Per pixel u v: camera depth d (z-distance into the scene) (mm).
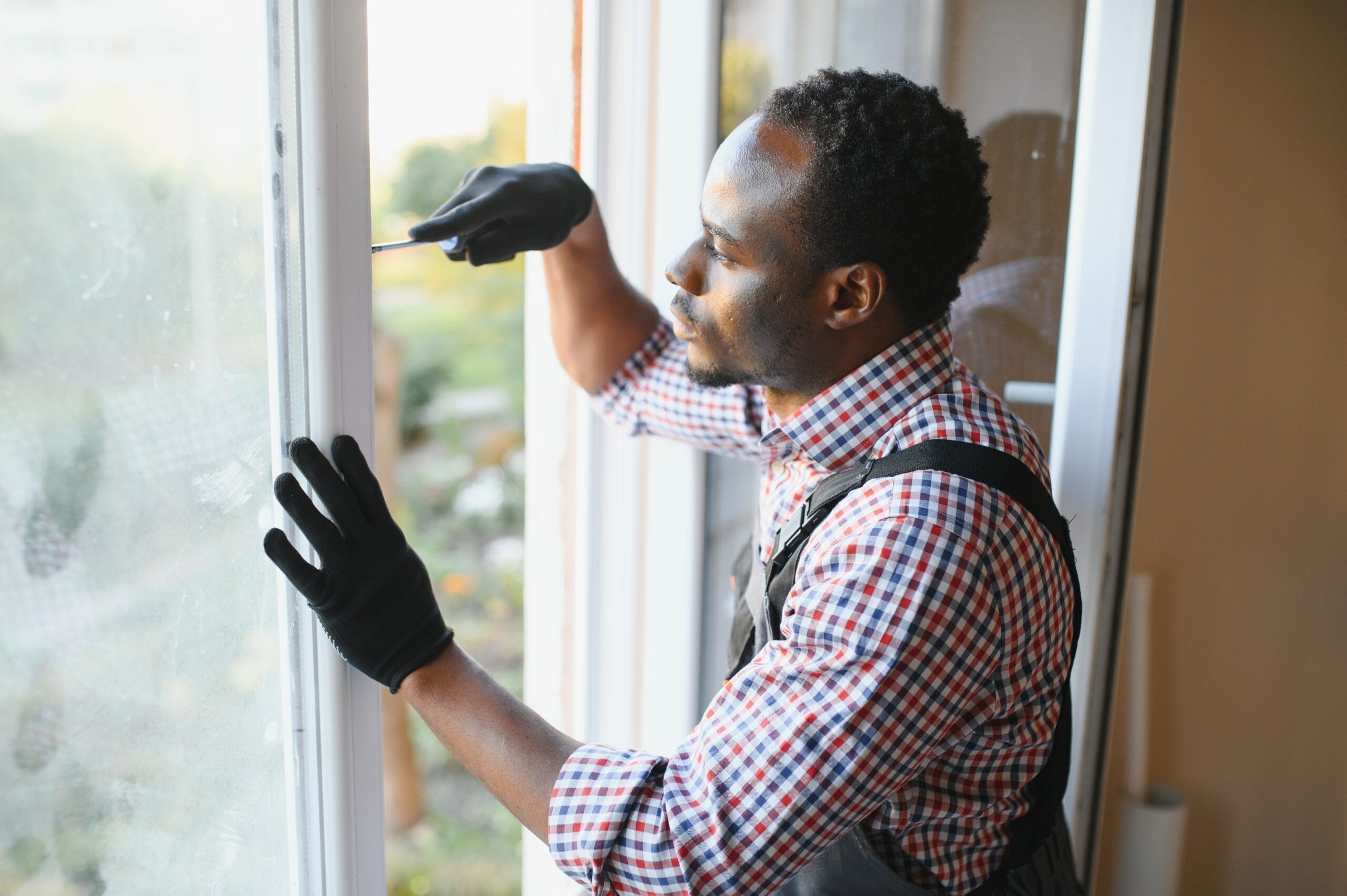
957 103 1212
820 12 1226
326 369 727
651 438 1312
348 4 701
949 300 850
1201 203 1362
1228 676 1494
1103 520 1198
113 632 628
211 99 651
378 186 4027
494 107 3730
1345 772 1492
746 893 711
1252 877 1550
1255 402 1418
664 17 1213
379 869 844
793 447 914
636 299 1145
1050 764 871
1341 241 1366
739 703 737
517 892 2676
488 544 3971
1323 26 1309
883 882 834
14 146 541
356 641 738
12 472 560
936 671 706
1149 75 1104
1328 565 1451
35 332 562
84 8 567
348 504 718
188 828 699
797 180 775
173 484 656
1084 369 1178
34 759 591
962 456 773
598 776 735
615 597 1357
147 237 619
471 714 760
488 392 4254
